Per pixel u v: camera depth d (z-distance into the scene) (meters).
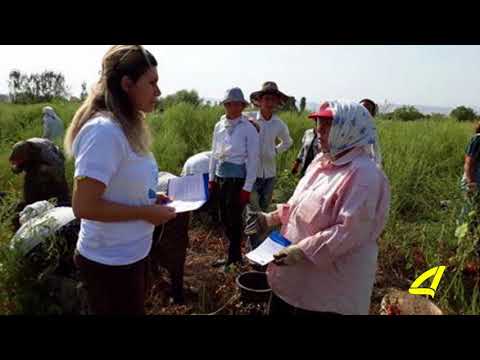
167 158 7.91
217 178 4.52
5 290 3.04
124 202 2.09
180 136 9.75
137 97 2.07
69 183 6.30
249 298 3.57
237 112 4.38
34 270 3.11
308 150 5.29
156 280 3.98
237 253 4.51
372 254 2.33
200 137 9.85
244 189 4.33
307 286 2.42
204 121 10.31
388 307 3.23
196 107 11.12
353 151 2.29
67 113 12.09
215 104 11.20
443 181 6.45
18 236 3.21
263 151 4.96
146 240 2.25
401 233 5.21
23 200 4.20
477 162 4.64
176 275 3.67
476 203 4.05
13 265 3.04
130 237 2.15
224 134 4.45
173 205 2.57
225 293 3.84
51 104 13.36
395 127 10.03
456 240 4.32
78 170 1.92
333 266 2.34
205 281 4.22
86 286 2.28
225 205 4.45
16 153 4.07
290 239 2.51
